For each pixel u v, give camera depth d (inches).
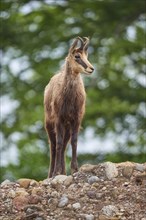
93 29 2723.9
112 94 2726.4
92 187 1095.0
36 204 1075.9
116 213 1038.4
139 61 2906.0
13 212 1065.5
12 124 2810.0
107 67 2783.0
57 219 1035.3
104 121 2723.9
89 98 2714.1
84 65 1192.8
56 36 2775.6
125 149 2733.8
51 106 1234.0
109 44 2763.3
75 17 2817.4
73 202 1068.5
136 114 2770.7
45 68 2891.2
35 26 2896.2
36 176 2842.0
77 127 1211.9
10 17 2869.1
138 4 2751.0
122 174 1118.4
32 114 2719.0
